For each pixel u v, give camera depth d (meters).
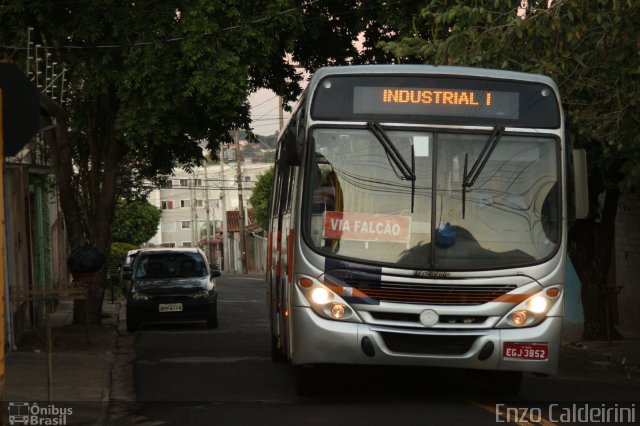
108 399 12.37
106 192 25.39
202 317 25.80
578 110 14.66
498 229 11.06
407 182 11.07
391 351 10.85
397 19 23.88
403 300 10.88
